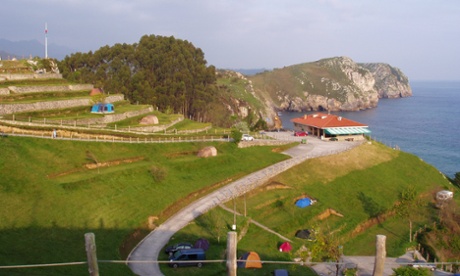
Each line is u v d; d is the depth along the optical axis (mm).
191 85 165125
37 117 83000
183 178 71125
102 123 90750
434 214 77750
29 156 60094
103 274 37000
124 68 156875
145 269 42906
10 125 67875
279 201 70438
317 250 50656
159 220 56094
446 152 165250
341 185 82062
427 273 47938
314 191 77250
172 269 43781
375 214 73312
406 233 68875
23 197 48844
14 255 36812
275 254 53625
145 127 95562
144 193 61125
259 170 82688
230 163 82938
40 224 44750
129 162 72000
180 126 111312
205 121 173875
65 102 93938
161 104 148750
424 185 91375
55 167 60469
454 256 63844
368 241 64875
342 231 65312
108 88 147250
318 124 120000
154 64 166250
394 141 189125
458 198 88500
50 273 33844
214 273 44312
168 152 80875
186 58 177625
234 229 56344
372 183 85750
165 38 186125
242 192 70625
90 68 178000
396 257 60062
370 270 54375
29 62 124562
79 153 67250
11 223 43094
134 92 146000
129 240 48719
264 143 100375
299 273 49688
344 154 96000
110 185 59781
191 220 56938
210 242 52094
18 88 93812
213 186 71375
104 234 47125
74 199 52562
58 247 41250
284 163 84812
